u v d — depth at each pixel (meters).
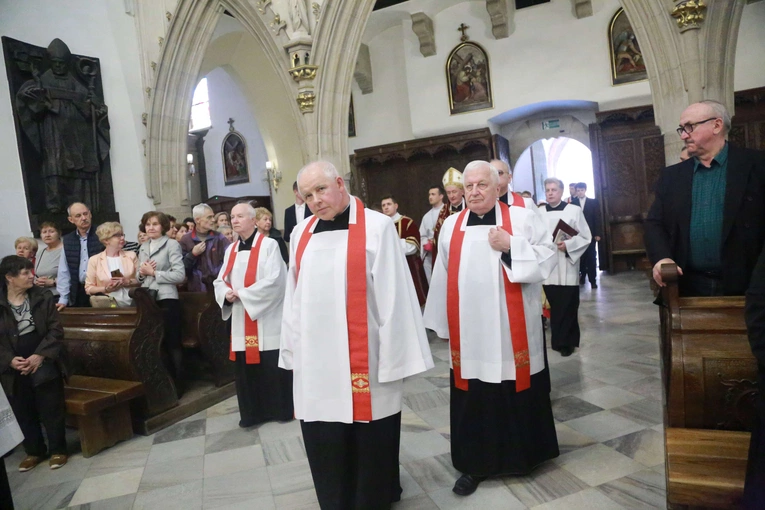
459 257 2.82
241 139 16.61
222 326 4.99
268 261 3.95
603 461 2.95
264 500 2.91
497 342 2.68
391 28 12.03
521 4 10.69
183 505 2.92
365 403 2.37
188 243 5.38
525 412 2.75
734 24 5.14
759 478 1.46
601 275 10.46
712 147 2.38
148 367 4.17
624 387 4.11
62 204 6.92
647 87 10.03
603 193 10.66
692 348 2.09
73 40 7.38
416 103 11.60
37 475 3.48
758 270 1.45
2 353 3.42
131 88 8.01
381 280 2.40
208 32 8.14
